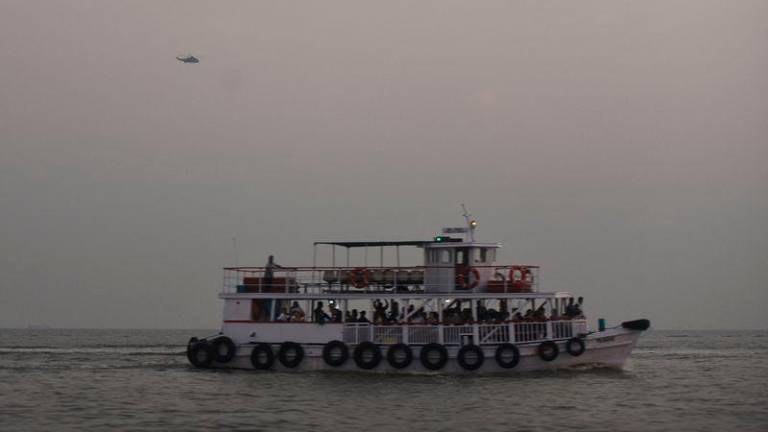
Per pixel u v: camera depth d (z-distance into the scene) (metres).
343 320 57.72
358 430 40.75
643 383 57.16
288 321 58.72
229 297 59.97
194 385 54.50
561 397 49.59
